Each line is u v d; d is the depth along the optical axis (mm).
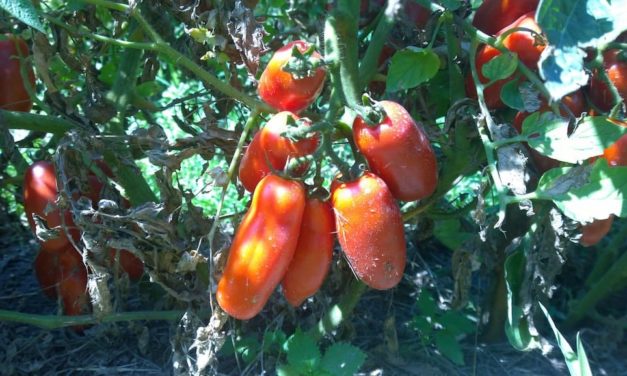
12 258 600
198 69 382
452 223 531
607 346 486
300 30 538
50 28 456
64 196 391
